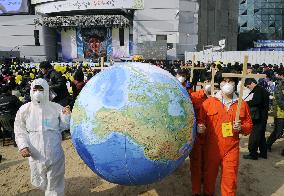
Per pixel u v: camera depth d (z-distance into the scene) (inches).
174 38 1647.4
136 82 151.1
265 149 290.0
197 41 1713.8
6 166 277.4
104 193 219.5
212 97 187.9
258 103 274.7
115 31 1710.1
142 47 1416.1
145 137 142.7
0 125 365.1
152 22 1659.7
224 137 182.2
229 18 2140.7
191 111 158.9
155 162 147.5
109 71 162.4
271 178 244.5
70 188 228.1
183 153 155.0
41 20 1764.3
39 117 173.2
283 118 301.3
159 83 153.7
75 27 1737.2
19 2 1802.4
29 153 168.7
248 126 186.7
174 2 1644.9
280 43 2000.5
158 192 219.6
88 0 1667.1
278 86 299.7
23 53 1815.9
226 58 1302.9
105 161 148.9
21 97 404.5
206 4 1951.3
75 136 156.8
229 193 183.9
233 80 195.6
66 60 1772.9
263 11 2625.5
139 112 143.9
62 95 336.8
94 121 147.9
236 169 185.3
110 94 149.6
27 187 232.5
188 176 246.5
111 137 144.0
